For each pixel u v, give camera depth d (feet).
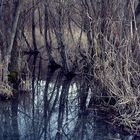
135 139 28.55
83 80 45.73
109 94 33.99
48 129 31.01
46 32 57.98
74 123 32.53
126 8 33.14
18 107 36.45
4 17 40.34
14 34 39.06
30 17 67.21
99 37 35.24
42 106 37.29
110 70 33.37
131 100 31.07
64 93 42.65
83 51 48.85
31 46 71.46
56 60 57.72
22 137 28.99
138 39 31.60
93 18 36.17
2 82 37.88
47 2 51.52
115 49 33.32
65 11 49.14
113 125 31.27
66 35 52.65
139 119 30.25
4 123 32.01
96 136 29.45
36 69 56.24
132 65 32.37
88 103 37.91
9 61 40.42
